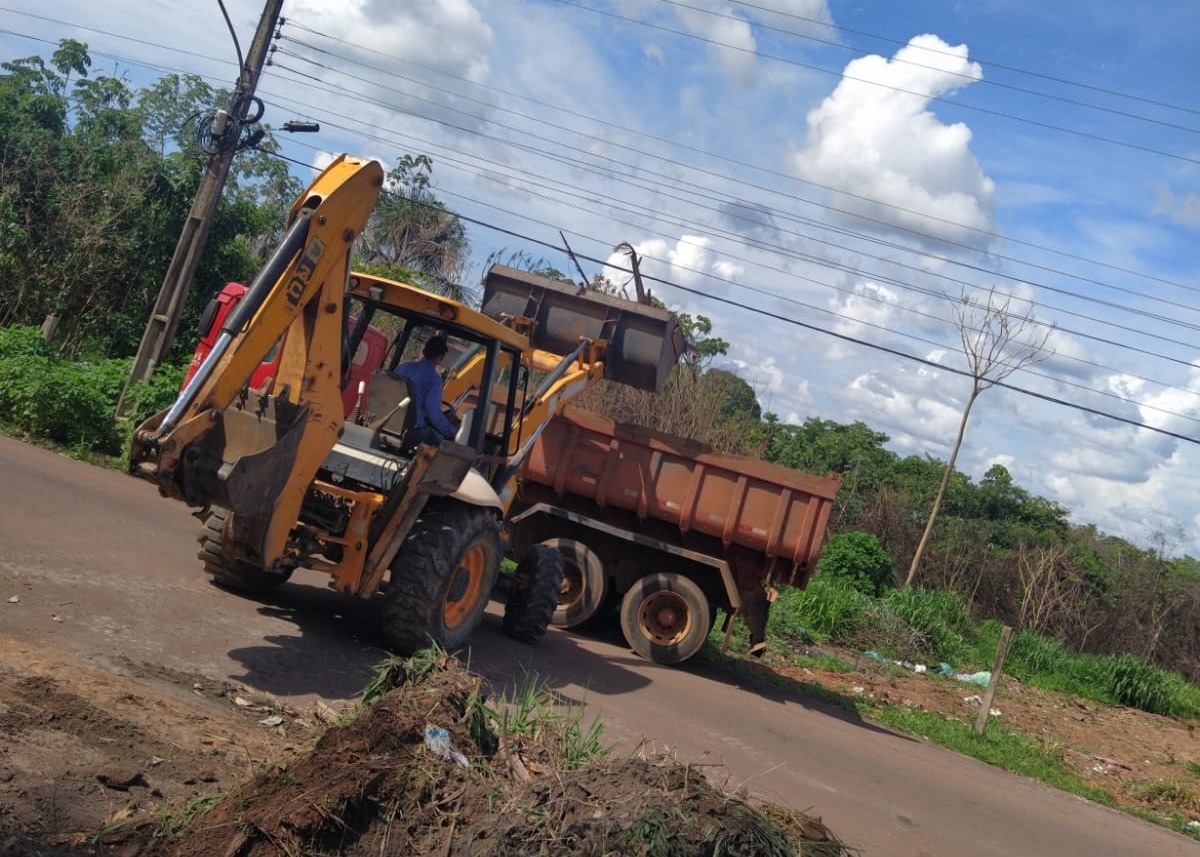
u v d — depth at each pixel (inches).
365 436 316.2
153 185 859.4
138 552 350.6
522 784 184.2
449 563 310.2
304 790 167.3
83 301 861.2
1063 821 387.2
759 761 329.1
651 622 483.5
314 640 301.0
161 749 191.6
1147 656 980.6
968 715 570.3
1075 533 1338.6
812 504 478.3
